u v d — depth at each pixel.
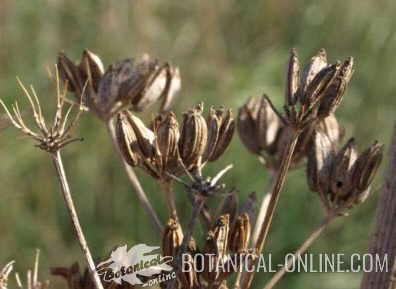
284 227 9.52
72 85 3.91
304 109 3.07
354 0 11.30
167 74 3.92
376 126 10.62
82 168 9.86
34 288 3.30
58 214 9.77
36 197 9.77
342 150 3.44
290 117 3.10
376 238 3.22
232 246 3.13
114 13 10.51
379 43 11.13
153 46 10.53
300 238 9.44
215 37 10.76
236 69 10.65
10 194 9.58
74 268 3.44
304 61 11.24
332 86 3.08
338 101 3.10
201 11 10.84
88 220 9.70
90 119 9.89
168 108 3.97
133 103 3.88
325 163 3.47
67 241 9.64
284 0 11.79
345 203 3.45
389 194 3.19
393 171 3.18
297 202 9.63
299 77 3.12
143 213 9.69
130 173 3.67
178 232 3.12
